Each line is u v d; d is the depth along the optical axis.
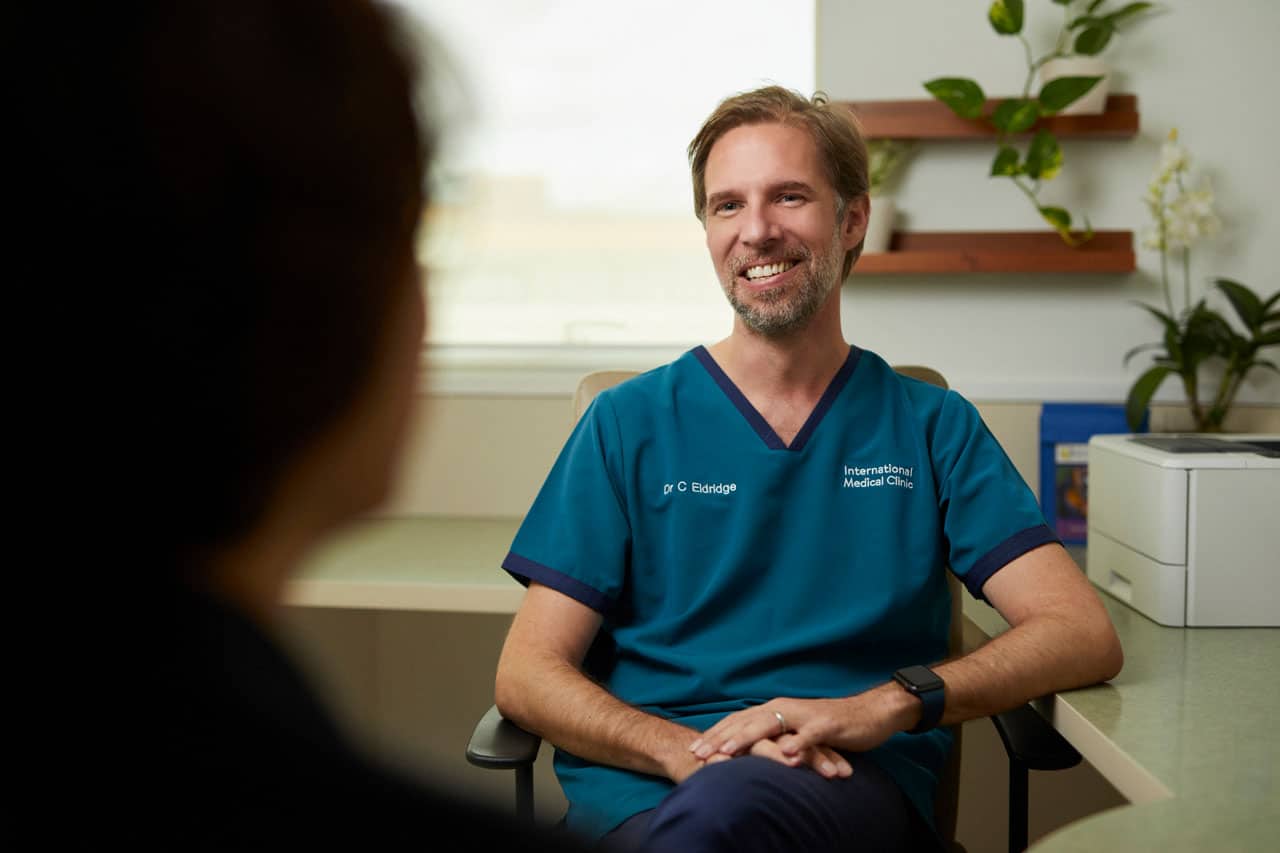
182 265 0.28
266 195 0.29
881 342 2.28
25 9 0.27
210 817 0.27
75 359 0.27
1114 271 2.19
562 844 0.31
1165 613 1.52
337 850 0.28
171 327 0.28
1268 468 1.49
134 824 0.27
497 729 1.35
